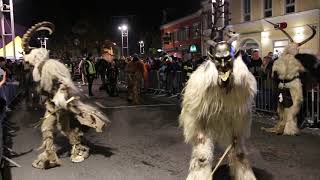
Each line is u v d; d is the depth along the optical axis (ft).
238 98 15.16
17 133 31.53
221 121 15.67
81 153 23.11
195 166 15.72
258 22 86.79
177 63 56.18
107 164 22.29
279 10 81.00
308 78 29.25
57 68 20.98
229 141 16.26
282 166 21.43
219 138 16.11
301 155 23.41
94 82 98.37
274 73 28.86
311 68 28.50
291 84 28.17
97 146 26.43
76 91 21.95
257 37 88.12
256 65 40.63
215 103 15.25
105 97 58.70
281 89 28.68
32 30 21.49
